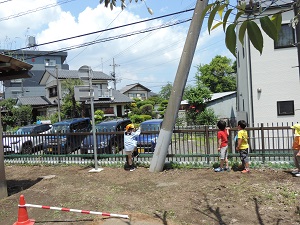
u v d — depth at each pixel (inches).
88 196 234.5
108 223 175.8
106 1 85.3
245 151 276.5
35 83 1728.6
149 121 514.0
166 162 327.6
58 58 1793.8
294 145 258.1
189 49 296.8
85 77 324.2
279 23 46.1
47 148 397.4
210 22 44.5
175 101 302.0
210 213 187.3
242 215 181.3
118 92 1576.0
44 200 231.9
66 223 182.2
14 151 422.9
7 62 244.7
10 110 1250.6
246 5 45.4
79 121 600.7
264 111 417.7
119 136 367.6
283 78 407.2
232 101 956.6
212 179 262.4
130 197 227.6
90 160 372.5
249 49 421.7
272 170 281.3
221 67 1489.9
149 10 72.1
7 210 213.6
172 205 205.0
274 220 171.5
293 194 211.8
